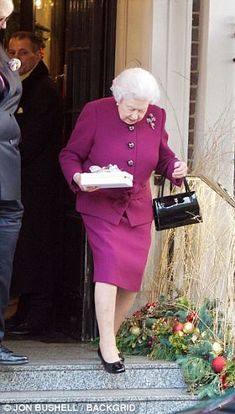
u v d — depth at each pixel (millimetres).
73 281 16766
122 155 13992
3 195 13398
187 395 14297
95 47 16359
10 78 13391
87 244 16234
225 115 16125
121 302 14414
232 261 15117
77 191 13984
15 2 20062
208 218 15289
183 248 15516
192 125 16359
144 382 14578
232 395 9328
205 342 14625
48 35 19594
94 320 16281
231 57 16141
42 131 16859
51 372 14375
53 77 19062
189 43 16047
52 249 17172
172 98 16047
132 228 14141
